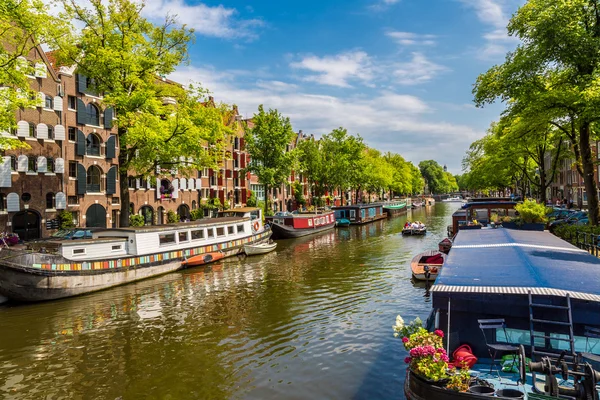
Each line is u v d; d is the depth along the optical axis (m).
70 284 16.64
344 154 56.47
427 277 16.97
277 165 40.59
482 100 19.81
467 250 10.99
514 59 18.47
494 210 23.77
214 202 42.56
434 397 6.32
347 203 82.75
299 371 9.88
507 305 7.17
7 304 15.86
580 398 5.73
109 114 31.72
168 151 21.56
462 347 7.48
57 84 27.56
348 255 26.80
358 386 9.10
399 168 95.19
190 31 23.27
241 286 18.45
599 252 15.61
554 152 33.47
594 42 15.95
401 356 10.58
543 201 32.44
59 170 27.69
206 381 9.50
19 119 25.22
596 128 20.27
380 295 16.33
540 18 16.48
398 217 64.94
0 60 16.23
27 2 16.05
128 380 9.62
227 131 26.91
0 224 24.45
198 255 23.58
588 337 6.79
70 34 19.91
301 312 14.38
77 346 11.66
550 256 9.64
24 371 10.13
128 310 14.99
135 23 22.03
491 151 38.62
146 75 22.64
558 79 18.64
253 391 8.99
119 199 32.81
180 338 12.16
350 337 11.94
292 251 29.31
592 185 18.66
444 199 147.12
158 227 22.03
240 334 12.41
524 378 6.24
